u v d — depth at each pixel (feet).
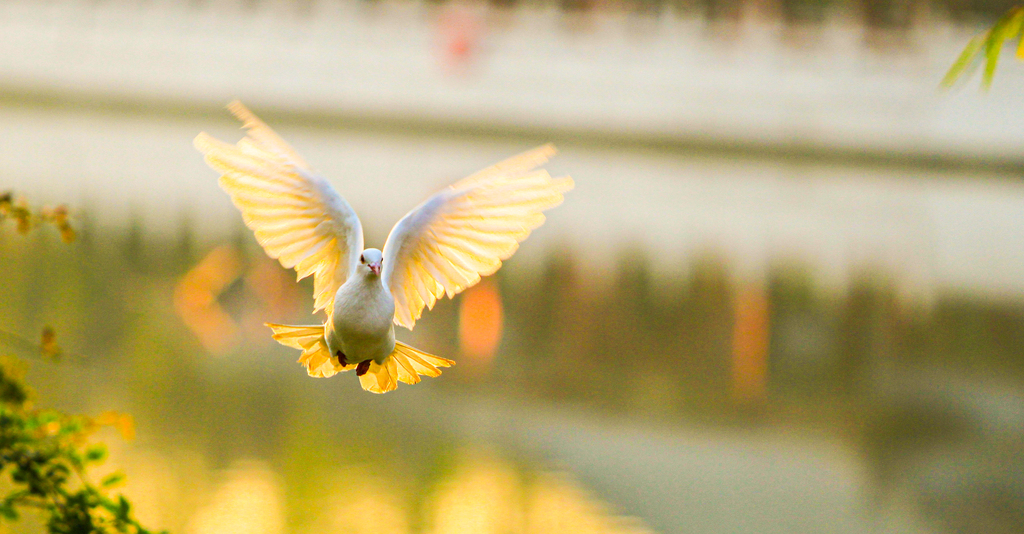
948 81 13.79
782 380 55.52
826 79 226.99
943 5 222.07
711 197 158.71
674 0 229.86
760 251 106.32
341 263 15.92
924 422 47.21
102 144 168.96
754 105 229.66
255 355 52.08
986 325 72.54
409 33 227.40
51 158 145.59
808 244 113.80
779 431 46.01
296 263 16.01
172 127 202.39
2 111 209.26
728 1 229.45
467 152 193.98
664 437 44.01
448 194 16.15
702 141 231.09
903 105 224.33
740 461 41.37
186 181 131.75
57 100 227.20
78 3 226.79
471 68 228.02
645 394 51.44
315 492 33.76
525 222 15.90
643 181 175.11
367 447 39.01
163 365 48.16
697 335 66.18
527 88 229.25
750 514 35.42
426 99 228.63
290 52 227.40
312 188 15.76
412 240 16.08
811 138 227.61
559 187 15.75
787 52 228.63
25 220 19.58
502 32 228.63
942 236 125.39
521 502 34.58
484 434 42.42
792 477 39.40
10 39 226.17
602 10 229.86
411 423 42.83
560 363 56.85
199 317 58.08
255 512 31.68
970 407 50.01
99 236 81.71
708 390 52.60
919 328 70.49
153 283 63.36
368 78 227.81
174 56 227.40
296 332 16.11
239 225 96.43
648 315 71.72
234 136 188.96
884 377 55.88
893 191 179.22
